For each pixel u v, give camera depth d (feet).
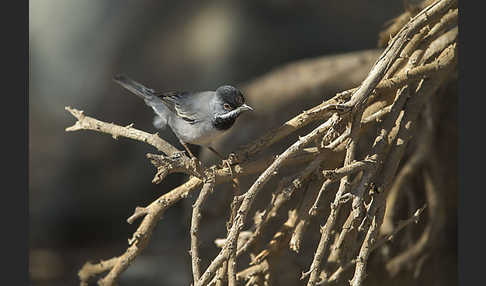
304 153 24.84
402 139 23.71
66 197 60.29
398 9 60.59
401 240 37.11
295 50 60.90
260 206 34.73
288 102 39.42
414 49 24.97
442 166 37.88
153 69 61.93
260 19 62.69
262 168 24.63
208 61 61.46
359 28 60.80
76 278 53.72
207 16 63.36
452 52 24.66
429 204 37.68
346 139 23.17
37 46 62.75
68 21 63.52
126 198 60.54
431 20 23.53
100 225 60.23
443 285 37.81
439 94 37.11
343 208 26.18
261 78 43.16
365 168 22.21
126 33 63.21
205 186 23.22
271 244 25.36
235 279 22.86
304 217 24.57
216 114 27.43
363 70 39.42
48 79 62.23
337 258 27.43
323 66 40.98
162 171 22.12
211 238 36.37
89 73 62.44
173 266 52.60
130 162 60.80
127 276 51.52
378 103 25.45
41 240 58.95
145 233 24.12
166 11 63.82
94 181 60.64
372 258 36.22
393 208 36.47
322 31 61.31
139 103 60.85
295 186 23.62
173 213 57.72
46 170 60.54
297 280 33.06
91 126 23.62
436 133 37.91
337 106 21.98
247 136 38.75
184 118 28.14
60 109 61.72
